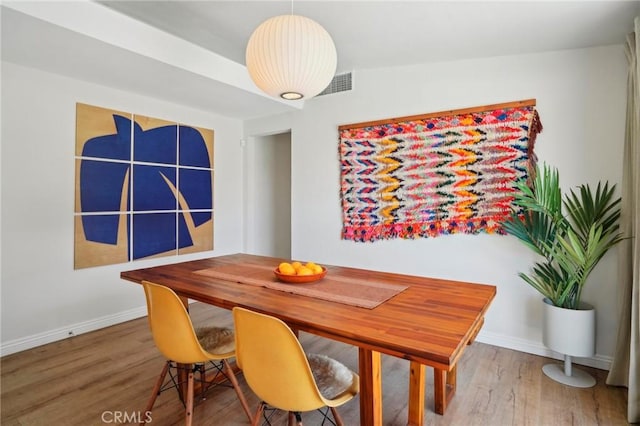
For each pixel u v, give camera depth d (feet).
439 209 10.14
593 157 8.11
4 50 7.96
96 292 10.54
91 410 6.45
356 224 11.78
